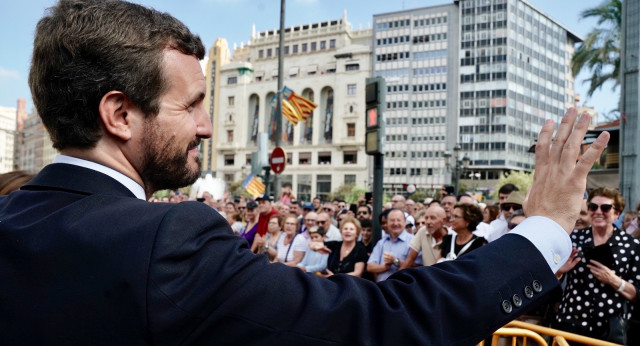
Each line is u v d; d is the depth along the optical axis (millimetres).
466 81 75688
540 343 2287
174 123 839
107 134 825
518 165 75312
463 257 814
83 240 732
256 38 86188
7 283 738
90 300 692
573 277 3672
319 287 750
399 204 9867
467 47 75938
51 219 774
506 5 74250
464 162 20625
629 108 11281
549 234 811
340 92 76875
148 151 830
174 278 694
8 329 715
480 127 74375
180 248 710
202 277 708
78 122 807
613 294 3465
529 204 871
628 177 11266
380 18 80062
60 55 790
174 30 841
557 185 835
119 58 781
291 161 80125
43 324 700
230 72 85562
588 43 20766
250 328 690
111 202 785
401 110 78250
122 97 802
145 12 842
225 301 693
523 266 786
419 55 77938
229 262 726
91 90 782
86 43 777
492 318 744
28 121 108688
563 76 86875
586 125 846
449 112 76000
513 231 846
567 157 837
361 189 61094
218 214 801
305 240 6523
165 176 865
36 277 727
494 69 74312
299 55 82562
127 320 679
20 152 110750
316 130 78375
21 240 760
